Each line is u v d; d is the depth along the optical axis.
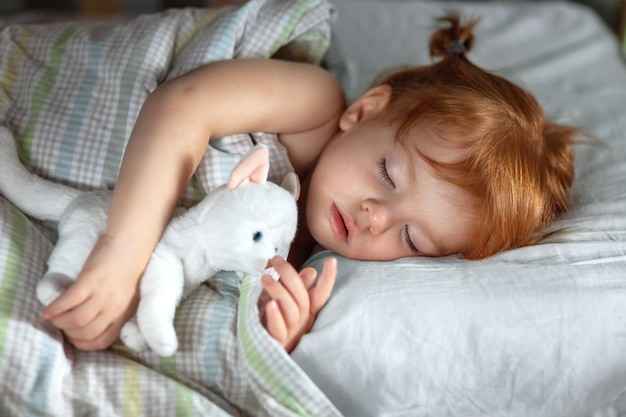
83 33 1.16
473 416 0.90
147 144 0.89
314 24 1.24
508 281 0.95
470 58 1.73
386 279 0.93
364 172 1.05
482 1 2.08
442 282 0.94
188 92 0.96
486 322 0.90
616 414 0.94
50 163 1.02
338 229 1.04
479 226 1.05
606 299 0.94
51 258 0.82
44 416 0.76
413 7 1.90
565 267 0.98
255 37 1.16
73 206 0.88
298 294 0.87
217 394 0.87
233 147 1.03
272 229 0.86
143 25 1.15
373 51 1.70
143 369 0.83
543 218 1.14
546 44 1.83
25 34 1.18
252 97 1.02
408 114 1.11
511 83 1.28
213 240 0.85
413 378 0.88
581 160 1.35
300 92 1.10
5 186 0.94
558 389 0.91
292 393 0.83
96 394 0.80
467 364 0.89
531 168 1.12
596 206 1.19
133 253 0.82
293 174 0.95
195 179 1.00
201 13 1.22
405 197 1.03
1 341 0.77
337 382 0.88
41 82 1.11
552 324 0.91
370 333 0.88
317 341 0.87
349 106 1.21
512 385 0.90
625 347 0.93
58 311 0.76
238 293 0.94
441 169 1.04
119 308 0.80
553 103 1.58
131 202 0.84
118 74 1.08
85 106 1.06
